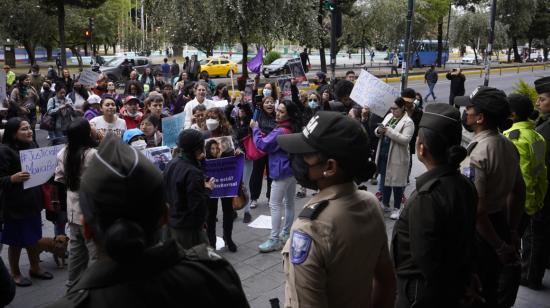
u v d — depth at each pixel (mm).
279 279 4973
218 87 10664
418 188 2576
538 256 4492
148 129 6438
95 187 1330
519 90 8633
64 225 5402
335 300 2000
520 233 4348
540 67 50469
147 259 1322
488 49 21688
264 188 8648
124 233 1271
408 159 6680
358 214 2020
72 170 3959
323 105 9367
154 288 1318
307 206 2023
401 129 6496
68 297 1317
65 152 4340
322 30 20422
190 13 18188
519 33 54219
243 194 5688
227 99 10594
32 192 4719
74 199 4113
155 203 1386
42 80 15961
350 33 34125
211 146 5473
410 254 2564
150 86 17766
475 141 3219
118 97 11328
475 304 2762
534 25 58250
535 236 4469
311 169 2055
